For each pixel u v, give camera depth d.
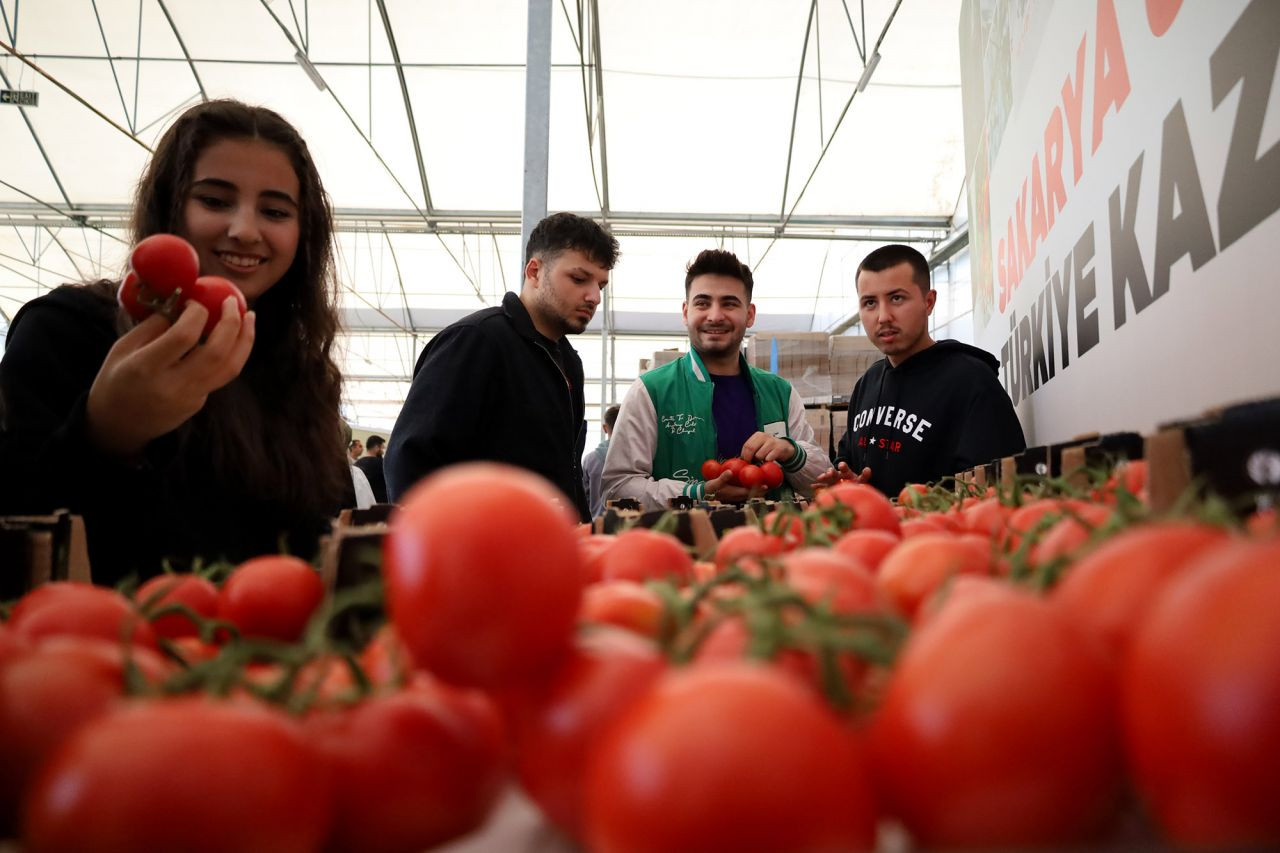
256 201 1.58
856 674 0.50
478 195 14.27
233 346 1.18
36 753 0.46
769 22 10.85
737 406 3.42
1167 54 1.93
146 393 1.15
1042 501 1.05
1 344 18.47
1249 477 0.78
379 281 18.06
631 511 1.52
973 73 5.09
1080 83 2.66
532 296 2.77
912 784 0.38
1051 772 0.36
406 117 12.66
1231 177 1.60
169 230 1.62
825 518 1.09
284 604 0.84
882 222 13.85
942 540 0.74
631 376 22.61
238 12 10.89
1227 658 0.32
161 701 0.41
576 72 11.78
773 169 13.38
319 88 11.97
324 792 0.42
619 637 0.52
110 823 0.36
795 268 16.89
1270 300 1.46
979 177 4.98
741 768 0.34
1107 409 2.45
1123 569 0.50
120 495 1.28
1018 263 3.80
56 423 1.33
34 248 15.92
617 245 2.81
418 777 0.48
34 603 0.69
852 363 8.01
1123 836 0.42
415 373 2.64
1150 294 2.06
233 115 1.58
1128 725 0.36
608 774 0.37
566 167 13.66
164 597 0.83
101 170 13.34
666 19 10.88
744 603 0.48
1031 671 0.37
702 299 3.34
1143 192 2.10
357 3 10.79
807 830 0.34
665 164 13.41
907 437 3.15
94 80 11.70
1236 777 0.31
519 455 2.59
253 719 0.41
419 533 0.49
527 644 0.48
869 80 11.12
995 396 2.99
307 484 1.68
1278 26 1.41
